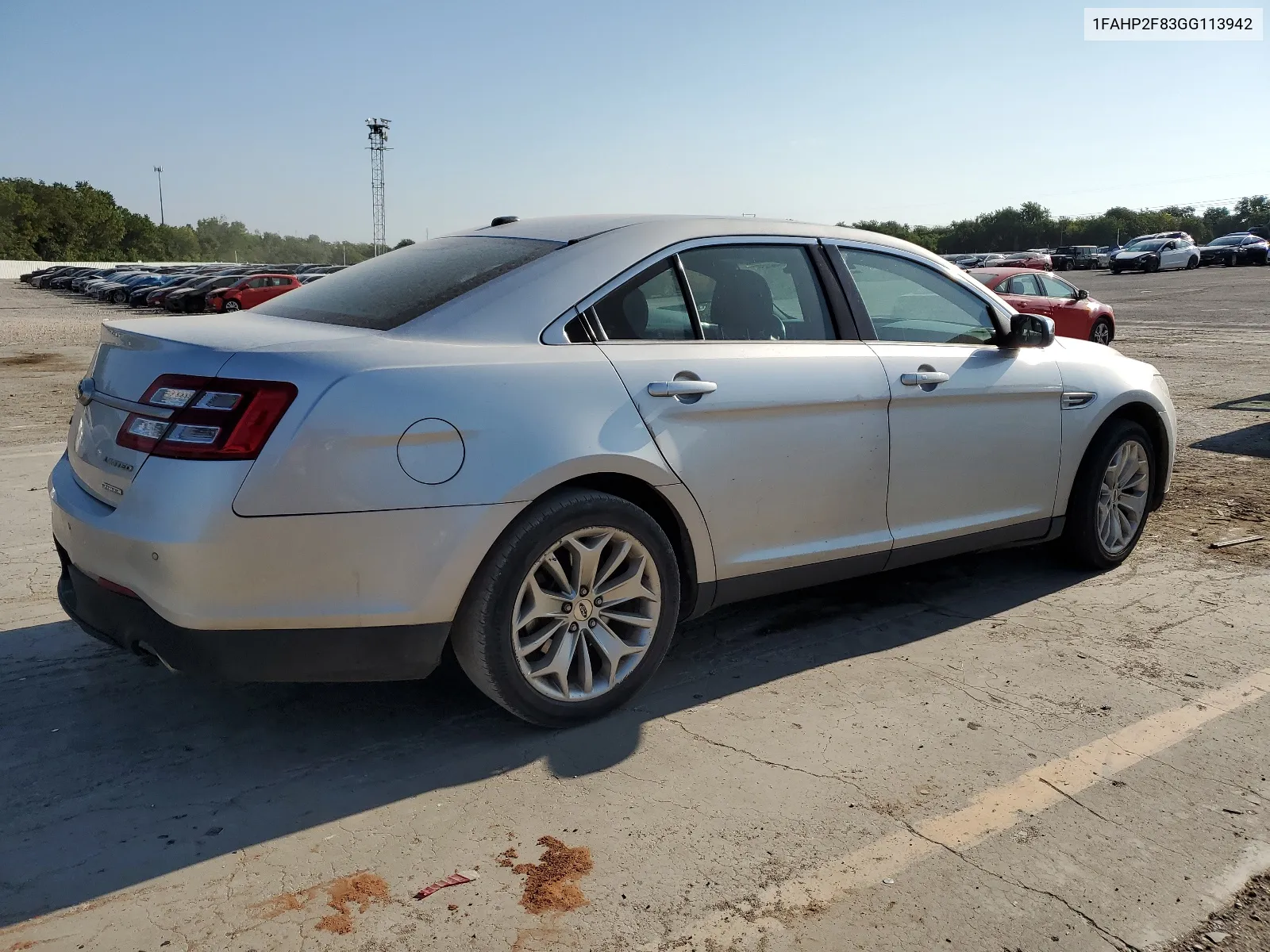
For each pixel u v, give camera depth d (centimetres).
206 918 220
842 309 369
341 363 262
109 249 11588
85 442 297
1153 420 476
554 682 301
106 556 268
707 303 335
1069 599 428
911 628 396
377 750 296
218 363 260
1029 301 1580
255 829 255
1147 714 320
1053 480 427
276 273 3328
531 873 237
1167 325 1955
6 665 353
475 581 279
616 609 314
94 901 226
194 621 255
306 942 213
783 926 219
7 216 10244
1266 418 888
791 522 344
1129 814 262
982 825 257
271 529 253
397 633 273
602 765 288
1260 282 3384
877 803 268
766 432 331
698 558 325
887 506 370
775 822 259
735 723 314
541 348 294
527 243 333
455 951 211
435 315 292
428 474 266
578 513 290
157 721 313
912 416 371
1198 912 224
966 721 315
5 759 288
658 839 251
